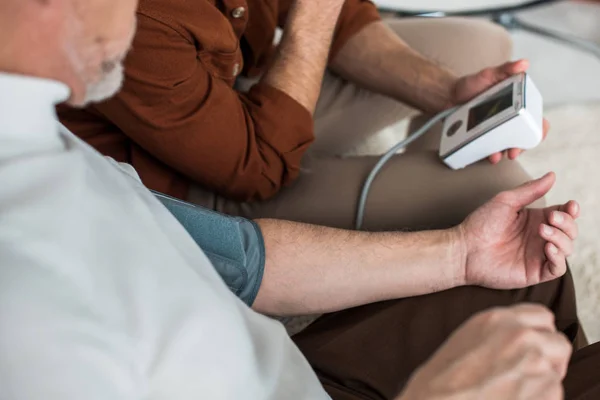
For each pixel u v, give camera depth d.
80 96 0.52
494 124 0.90
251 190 0.96
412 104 1.13
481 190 0.94
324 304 0.83
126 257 0.49
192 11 0.84
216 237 0.78
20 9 0.44
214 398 0.51
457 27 1.25
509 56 1.27
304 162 1.05
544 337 0.52
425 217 0.94
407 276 0.83
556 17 2.06
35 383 0.43
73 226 0.47
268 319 0.63
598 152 1.53
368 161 1.01
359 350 0.80
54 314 0.44
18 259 0.44
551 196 1.45
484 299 0.83
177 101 0.85
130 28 0.53
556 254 0.79
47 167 0.47
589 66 1.83
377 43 1.14
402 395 0.53
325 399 0.62
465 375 0.51
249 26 1.07
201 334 0.50
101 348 0.45
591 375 0.73
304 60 0.98
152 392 0.48
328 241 0.83
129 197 0.53
